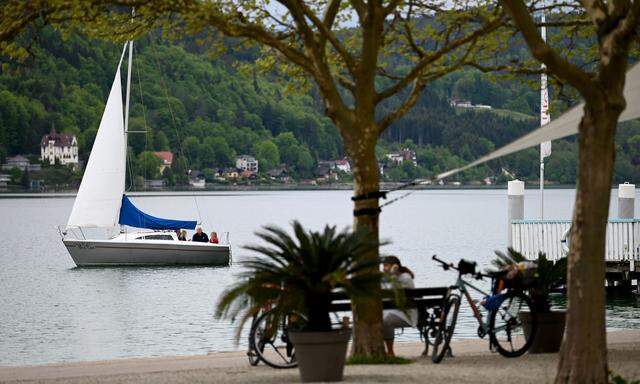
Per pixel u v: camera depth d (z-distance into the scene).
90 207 94.56
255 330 23.41
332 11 24.27
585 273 16.77
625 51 16.59
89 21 23.12
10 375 23.78
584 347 16.73
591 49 28.14
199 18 21.48
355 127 21.69
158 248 92.38
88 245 92.88
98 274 86.62
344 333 19.25
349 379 19.41
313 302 19.42
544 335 24.22
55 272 89.38
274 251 19.30
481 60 26.50
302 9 21.48
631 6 16.39
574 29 27.80
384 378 19.45
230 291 19.05
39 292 72.88
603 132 16.72
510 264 24.33
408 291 23.95
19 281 81.75
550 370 20.52
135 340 45.09
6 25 22.14
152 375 22.08
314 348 19.11
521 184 63.47
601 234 16.77
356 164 21.70
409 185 22.09
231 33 21.86
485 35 25.45
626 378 19.23
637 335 30.28
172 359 26.58
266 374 21.55
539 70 26.50
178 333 46.84
